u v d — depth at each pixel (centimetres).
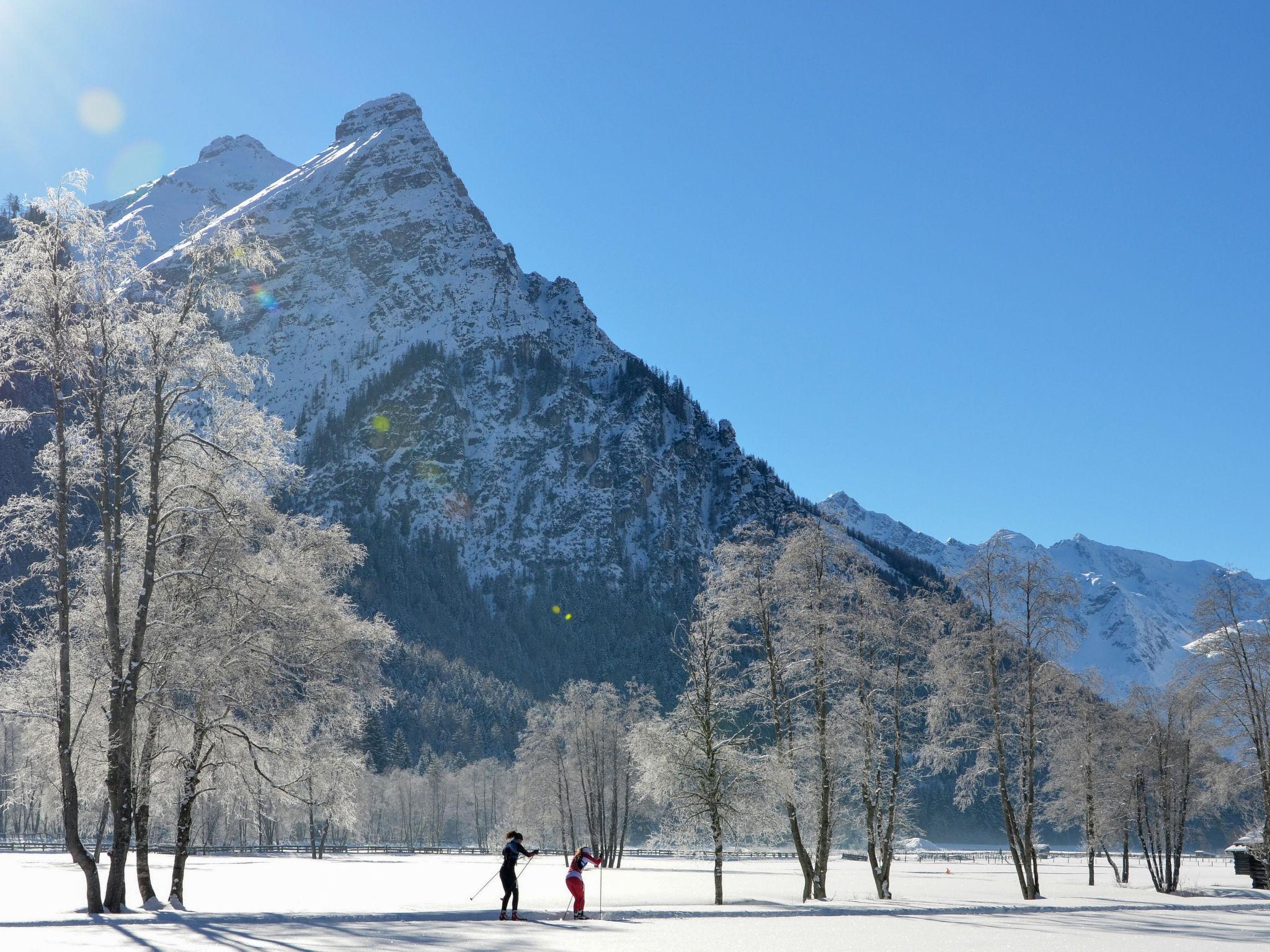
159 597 2998
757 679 4072
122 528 2964
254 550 3216
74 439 2747
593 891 5350
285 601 3050
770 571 4159
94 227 2739
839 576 4194
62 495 2734
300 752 3120
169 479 2972
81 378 2728
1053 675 4397
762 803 3900
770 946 2405
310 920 2788
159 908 2975
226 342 2877
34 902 3306
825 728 4050
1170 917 3800
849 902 4128
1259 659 4700
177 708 3011
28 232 2659
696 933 2686
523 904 3909
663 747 3950
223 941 2178
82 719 2850
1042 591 4400
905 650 4453
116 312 2759
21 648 3080
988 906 3909
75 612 3036
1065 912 3916
